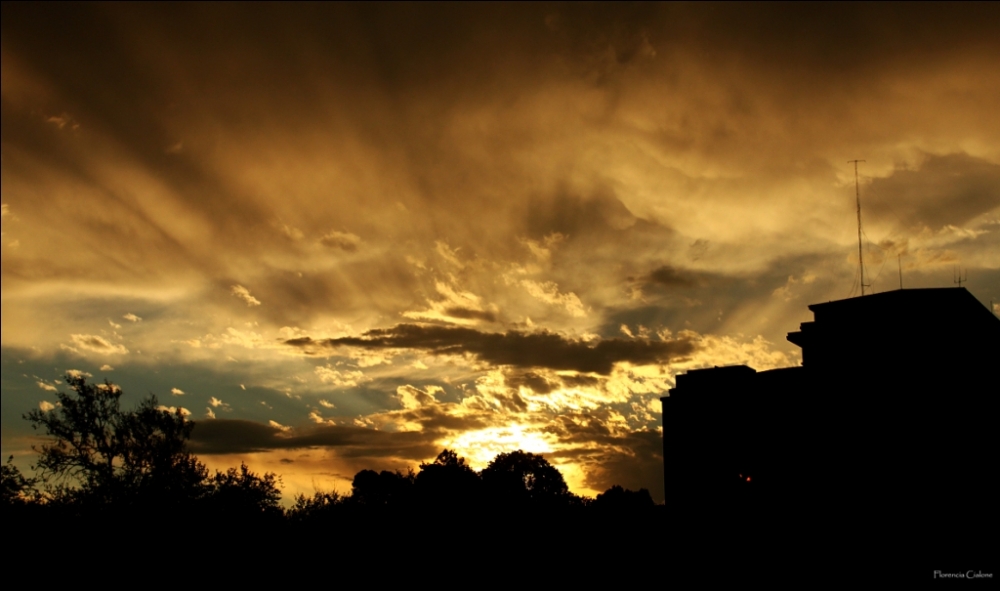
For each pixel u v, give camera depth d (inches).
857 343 1359.5
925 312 1307.8
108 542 1284.4
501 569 1425.9
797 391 1487.5
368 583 1321.4
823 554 1302.9
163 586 1211.9
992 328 1366.9
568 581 1355.8
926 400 1270.9
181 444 1517.0
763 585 1290.6
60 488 1417.3
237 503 1414.9
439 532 1546.5
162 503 1392.7
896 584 1202.0
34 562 1208.8
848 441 1326.3
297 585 1285.7
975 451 1227.9
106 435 1488.7
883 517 1254.3
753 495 1481.3
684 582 1336.1
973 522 1195.3
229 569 1299.2
